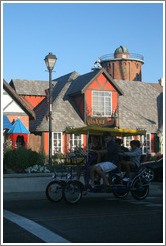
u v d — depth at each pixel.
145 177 11.43
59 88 32.44
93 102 29.70
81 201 11.18
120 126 31.12
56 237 6.30
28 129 26.22
